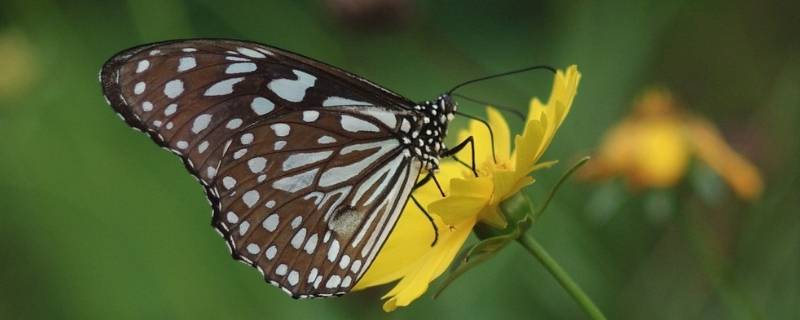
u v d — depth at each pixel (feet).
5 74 3.09
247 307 2.95
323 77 2.53
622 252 2.94
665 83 3.16
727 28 3.15
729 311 2.88
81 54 3.12
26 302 3.04
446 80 3.09
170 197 3.03
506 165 2.59
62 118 3.09
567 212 2.96
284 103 2.52
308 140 2.52
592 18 3.03
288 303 2.93
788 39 3.13
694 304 2.90
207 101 2.50
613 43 3.02
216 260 3.00
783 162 2.89
